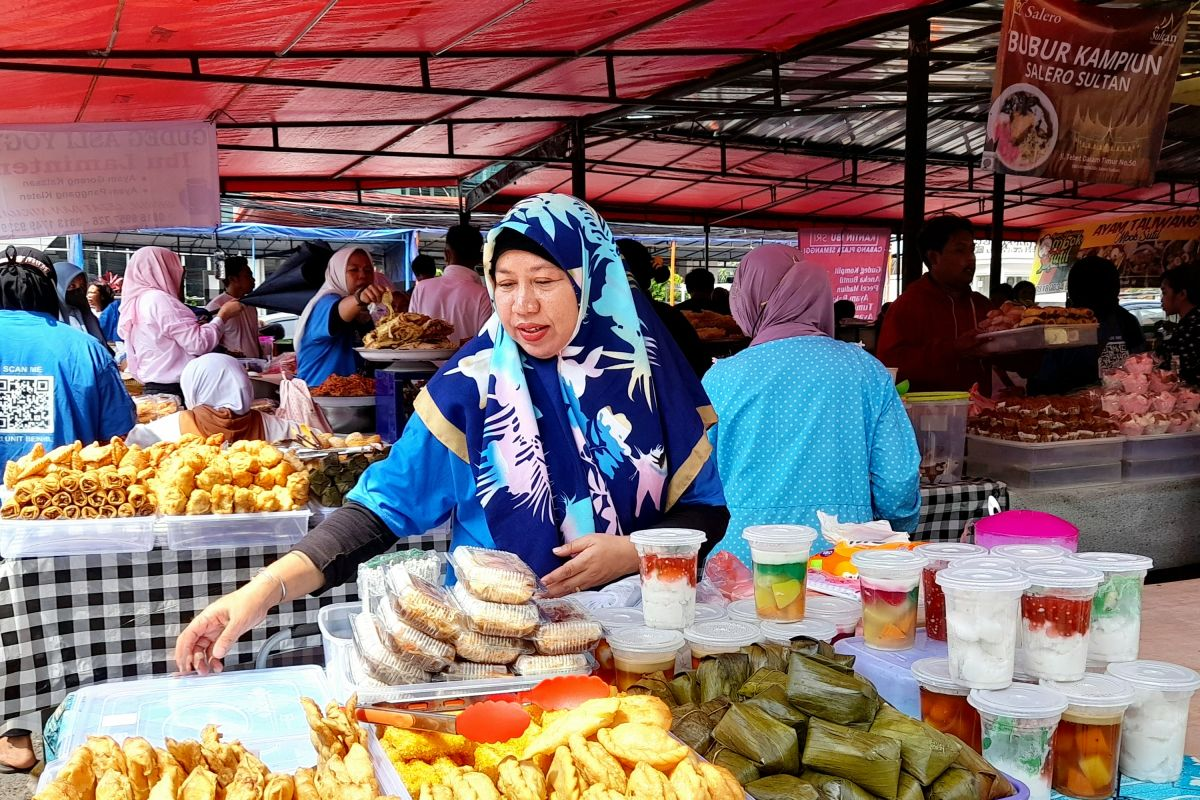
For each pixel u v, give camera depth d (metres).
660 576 1.65
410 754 1.30
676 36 6.29
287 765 1.26
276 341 12.43
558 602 1.64
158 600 3.04
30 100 6.14
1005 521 1.94
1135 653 1.52
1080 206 12.57
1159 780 1.41
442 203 12.73
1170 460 4.26
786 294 2.93
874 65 7.41
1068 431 3.96
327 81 6.51
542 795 1.11
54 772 1.15
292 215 13.20
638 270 4.05
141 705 1.42
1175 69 4.50
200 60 5.74
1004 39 4.21
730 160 10.59
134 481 3.10
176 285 5.79
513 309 1.89
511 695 1.39
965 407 3.84
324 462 3.42
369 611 1.53
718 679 1.48
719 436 2.86
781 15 5.84
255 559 3.12
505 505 1.93
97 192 6.20
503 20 5.45
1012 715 1.31
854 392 2.78
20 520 2.93
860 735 1.27
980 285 15.28
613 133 9.16
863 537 2.11
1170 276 5.35
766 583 1.72
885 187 11.82
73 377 3.57
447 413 1.92
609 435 1.97
